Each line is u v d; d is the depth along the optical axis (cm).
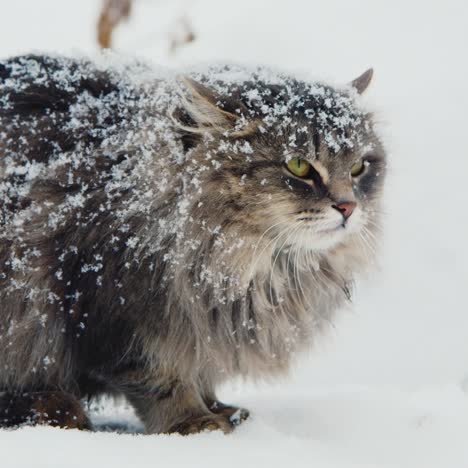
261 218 832
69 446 661
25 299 848
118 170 828
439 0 2114
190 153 819
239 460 656
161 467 629
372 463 705
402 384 1102
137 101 862
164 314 823
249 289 859
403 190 1455
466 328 1205
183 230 812
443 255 1328
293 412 885
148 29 1936
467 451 761
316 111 841
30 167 858
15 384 866
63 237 838
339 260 902
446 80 1772
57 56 962
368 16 2078
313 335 920
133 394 858
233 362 873
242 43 1953
